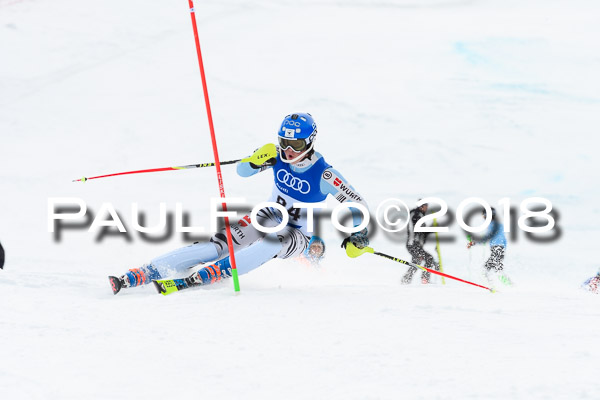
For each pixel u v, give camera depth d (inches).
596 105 4608.8
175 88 5049.2
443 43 5693.9
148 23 5846.5
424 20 6136.8
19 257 1387.8
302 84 5177.2
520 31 5787.4
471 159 3688.5
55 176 3341.5
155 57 5487.2
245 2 6210.6
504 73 5211.6
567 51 5423.2
